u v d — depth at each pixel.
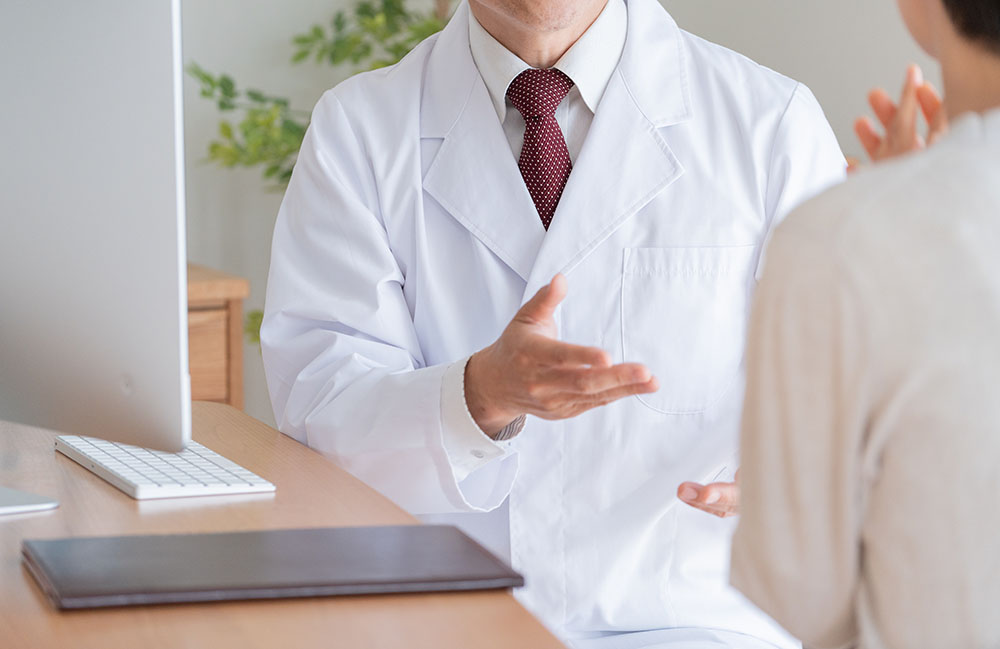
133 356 1.03
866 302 0.70
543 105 1.49
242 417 1.49
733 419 1.46
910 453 0.70
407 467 1.31
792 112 1.51
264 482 1.12
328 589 0.83
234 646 0.74
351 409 1.35
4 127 1.08
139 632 0.76
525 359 1.09
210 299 2.67
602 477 1.43
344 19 3.35
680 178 1.48
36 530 0.98
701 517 1.43
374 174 1.54
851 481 0.73
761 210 1.49
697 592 1.43
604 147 1.48
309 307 1.50
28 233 1.09
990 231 0.69
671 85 1.52
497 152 1.50
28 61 1.05
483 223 1.48
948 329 0.68
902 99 1.15
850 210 0.72
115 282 1.03
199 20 3.29
